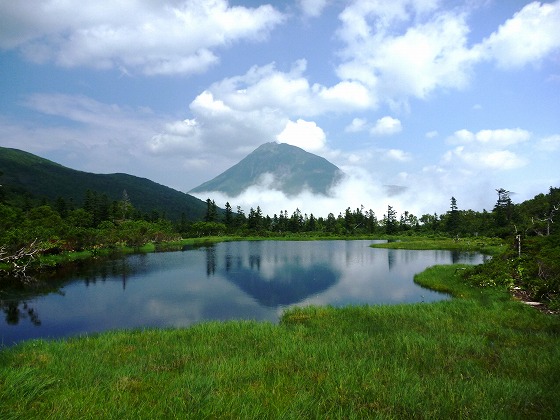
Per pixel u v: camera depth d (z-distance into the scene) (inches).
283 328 675.4
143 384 357.7
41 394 315.6
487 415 262.2
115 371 401.4
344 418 268.5
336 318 779.4
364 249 3368.6
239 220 6466.5
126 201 6146.7
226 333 652.7
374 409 287.0
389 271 1894.7
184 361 455.2
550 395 307.0
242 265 2156.7
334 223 6899.6
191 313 1043.3
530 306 825.5
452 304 863.1
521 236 1445.6
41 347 562.9
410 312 796.0
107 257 2571.4
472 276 1289.4
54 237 2236.7
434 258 2529.5
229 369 394.6
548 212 4097.0
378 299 1208.2
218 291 1374.3
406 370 381.4
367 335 572.1
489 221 5022.1
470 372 387.5
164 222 5319.9
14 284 1508.4
